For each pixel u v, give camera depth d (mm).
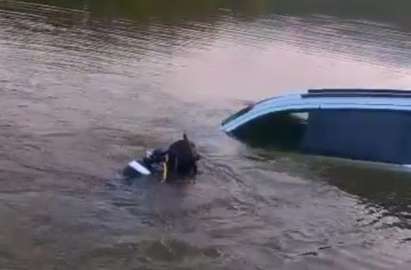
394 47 23188
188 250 7430
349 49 21984
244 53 19422
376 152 10453
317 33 24234
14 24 18516
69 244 7285
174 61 17016
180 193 8875
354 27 26750
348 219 8633
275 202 8945
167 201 8594
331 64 19547
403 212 8992
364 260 7617
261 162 10336
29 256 6953
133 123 11562
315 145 10711
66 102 12180
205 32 21719
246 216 8422
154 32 20469
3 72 13531
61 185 8703
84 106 12109
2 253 6938
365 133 10516
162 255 7277
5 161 9172
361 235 8211
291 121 10984
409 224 8648
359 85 17500
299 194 9281
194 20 23719
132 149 10266
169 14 24266
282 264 7340
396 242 8125
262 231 8070
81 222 7785
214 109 13133
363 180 9922
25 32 17656
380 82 18062
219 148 10789
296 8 30188
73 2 23828
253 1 30141
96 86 13555
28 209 7930
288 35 23125
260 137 11125
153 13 24031
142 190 8820
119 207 8289
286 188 9453
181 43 19438
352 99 10680
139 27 20984
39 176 8867
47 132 10500
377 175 10125
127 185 8914
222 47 19734
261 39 21797
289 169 10148
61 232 7512
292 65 18828
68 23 19875
